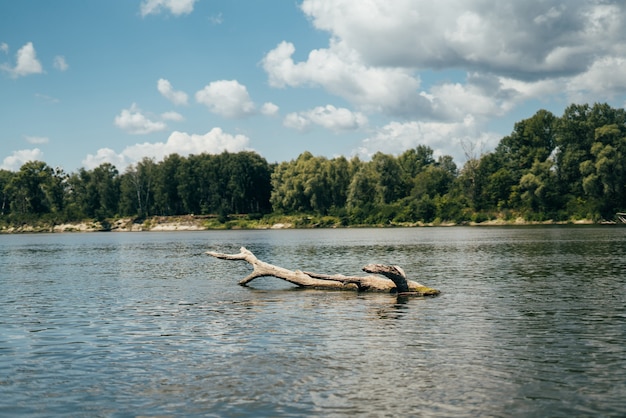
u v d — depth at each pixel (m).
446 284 33.91
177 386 14.60
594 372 15.14
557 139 154.62
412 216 164.00
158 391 14.25
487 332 20.14
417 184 176.50
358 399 13.39
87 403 13.52
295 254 63.12
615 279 34.88
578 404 12.88
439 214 162.38
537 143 168.88
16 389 14.62
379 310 25.28
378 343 18.75
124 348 18.77
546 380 14.54
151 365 16.59
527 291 30.27
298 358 16.98
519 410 12.59
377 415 12.42
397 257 55.94
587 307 24.89
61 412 12.98
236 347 18.53
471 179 165.12
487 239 87.31
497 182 159.12
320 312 25.03
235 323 22.69
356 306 26.61
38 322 23.72
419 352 17.47
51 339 20.33
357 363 16.34
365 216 169.88
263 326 21.95
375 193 175.88
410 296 29.61
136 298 30.58
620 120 153.12
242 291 33.16
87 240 129.00
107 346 19.11
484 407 12.79
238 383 14.73
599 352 17.14
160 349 18.52
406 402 13.15
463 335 19.75
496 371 15.37
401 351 17.62
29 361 17.30
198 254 70.50
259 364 16.41
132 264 55.56
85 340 20.09
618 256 51.97
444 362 16.31
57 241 126.00
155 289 34.62
